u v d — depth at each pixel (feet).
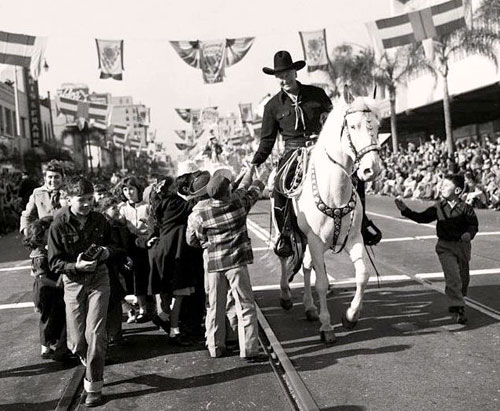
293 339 20.84
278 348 19.48
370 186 113.29
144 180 28.32
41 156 143.95
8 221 72.43
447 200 21.29
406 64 120.26
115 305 20.89
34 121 165.17
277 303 26.71
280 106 22.49
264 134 22.88
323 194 19.56
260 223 65.21
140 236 23.86
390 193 102.27
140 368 18.93
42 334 20.27
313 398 15.34
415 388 15.67
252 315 18.84
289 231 21.56
